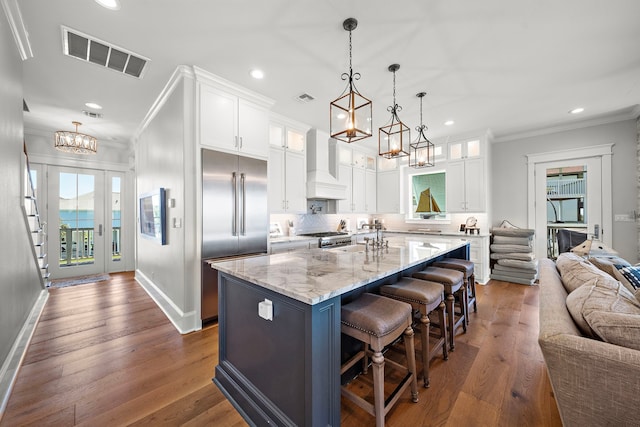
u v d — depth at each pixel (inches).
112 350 92.0
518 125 175.3
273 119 158.7
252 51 97.0
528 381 74.5
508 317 120.1
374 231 235.0
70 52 96.0
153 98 131.6
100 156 207.2
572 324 46.1
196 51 97.0
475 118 162.4
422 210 233.0
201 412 64.4
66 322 115.0
